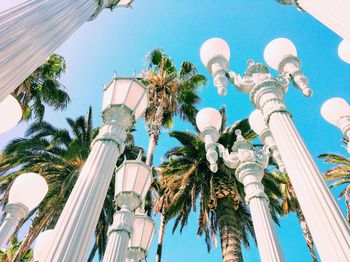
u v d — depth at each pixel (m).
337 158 24.03
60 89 21.38
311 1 3.93
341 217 2.65
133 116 4.01
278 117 3.67
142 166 4.80
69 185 17.28
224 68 4.62
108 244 4.36
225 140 17.92
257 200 4.23
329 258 2.49
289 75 4.30
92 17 4.44
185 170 16.98
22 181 4.78
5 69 2.45
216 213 16.25
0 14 2.62
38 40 2.89
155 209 17.25
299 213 20.88
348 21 3.27
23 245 15.72
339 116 5.16
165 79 20.08
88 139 20.94
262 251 3.73
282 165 4.72
